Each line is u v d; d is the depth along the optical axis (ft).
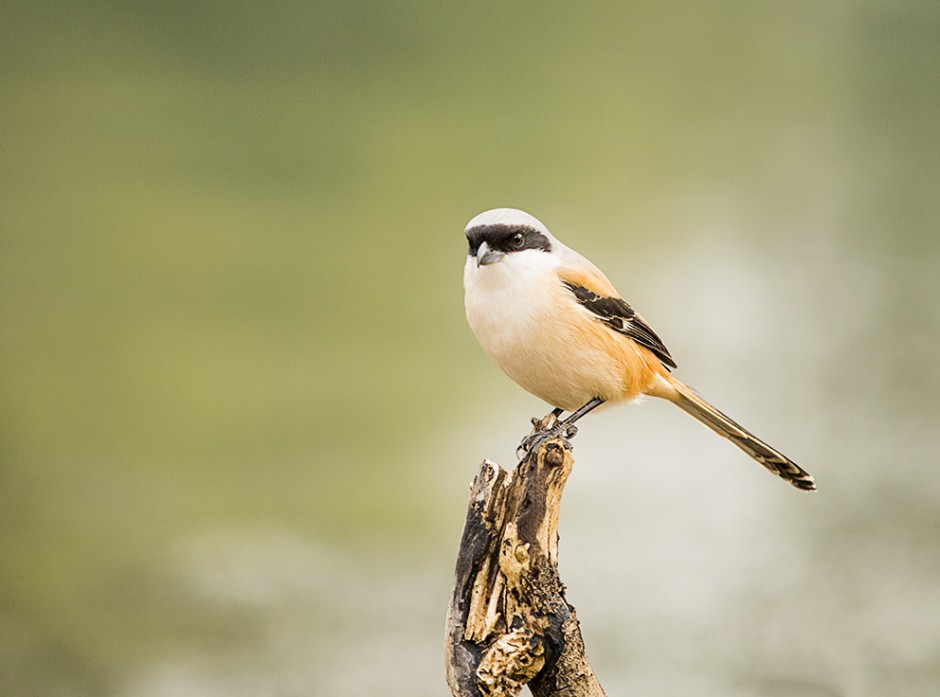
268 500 47.09
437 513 45.75
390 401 54.08
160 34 109.60
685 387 25.38
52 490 47.88
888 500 45.65
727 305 63.98
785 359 57.21
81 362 58.65
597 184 84.94
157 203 80.79
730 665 37.29
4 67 101.35
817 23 135.85
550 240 23.73
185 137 92.38
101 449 50.37
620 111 104.17
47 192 82.43
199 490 46.50
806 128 100.32
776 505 45.52
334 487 46.39
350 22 115.44
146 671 37.50
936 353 57.67
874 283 67.15
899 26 134.72
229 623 39.65
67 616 40.09
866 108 105.40
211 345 60.39
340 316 65.26
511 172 88.94
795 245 73.67
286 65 108.27
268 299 67.82
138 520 45.06
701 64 117.60
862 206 81.87
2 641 39.22
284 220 80.23
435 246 76.33
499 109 103.45
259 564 42.93
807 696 36.24
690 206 81.82
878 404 52.24
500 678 19.52
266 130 94.89
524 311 22.93
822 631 39.04
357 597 40.52
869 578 40.98
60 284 69.87
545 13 129.29
